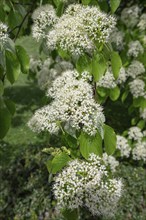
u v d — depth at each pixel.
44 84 4.13
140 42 4.93
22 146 6.86
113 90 3.85
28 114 8.46
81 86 2.32
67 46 2.52
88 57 2.56
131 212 4.63
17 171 5.29
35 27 3.12
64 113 2.27
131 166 5.38
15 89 9.98
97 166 2.16
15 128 7.80
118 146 4.95
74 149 2.43
